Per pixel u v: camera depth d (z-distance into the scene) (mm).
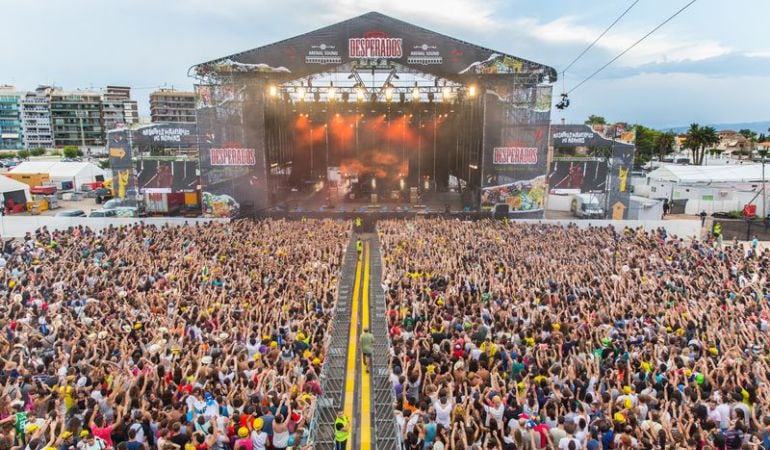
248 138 38000
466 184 47969
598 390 10516
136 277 18719
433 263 21703
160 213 42406
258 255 22906
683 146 88562
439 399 9648
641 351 12164
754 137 114562
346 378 14414
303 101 47500
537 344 12719
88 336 12664
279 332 13836
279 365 11492
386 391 13711
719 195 47906
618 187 40594
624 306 15812
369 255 29016
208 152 38000
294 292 17547
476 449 7938
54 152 127000
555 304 16422
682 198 49094
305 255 23234
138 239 27500
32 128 141875
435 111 51469
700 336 13625
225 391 10203
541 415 9289
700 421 8961
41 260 22219
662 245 26609
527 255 23625
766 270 21406
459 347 12312
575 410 9711
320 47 35969
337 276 20906
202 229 30547
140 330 13609
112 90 153375
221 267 20922
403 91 49219
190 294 16984
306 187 55688
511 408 9453
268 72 36750
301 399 10234
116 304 15422
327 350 14359
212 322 14180
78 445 7879
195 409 9305
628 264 22391
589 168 40344
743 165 55812
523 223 34125
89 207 51094
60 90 150000
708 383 10648
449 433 8992
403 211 39875
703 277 20047
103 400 9633
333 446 11422
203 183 38281
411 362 11453
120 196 41625
